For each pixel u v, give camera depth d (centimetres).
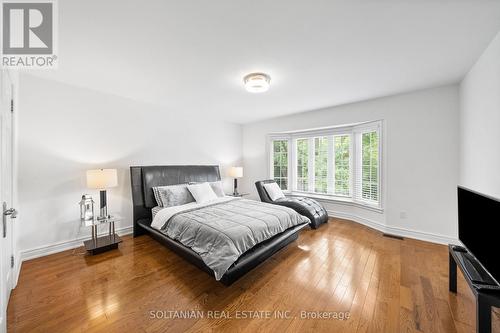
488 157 193
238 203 335
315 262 239
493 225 123
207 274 215
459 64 223
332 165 441
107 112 314
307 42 181
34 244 250
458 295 178
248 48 191
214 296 180
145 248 279
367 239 306
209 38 175
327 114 402
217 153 496
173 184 375
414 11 143
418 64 222
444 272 216
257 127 527
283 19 151
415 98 304
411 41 180
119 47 187
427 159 296
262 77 242
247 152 548
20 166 240
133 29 162
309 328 145
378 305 168
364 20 153
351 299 175
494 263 121
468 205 158
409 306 166
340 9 142
